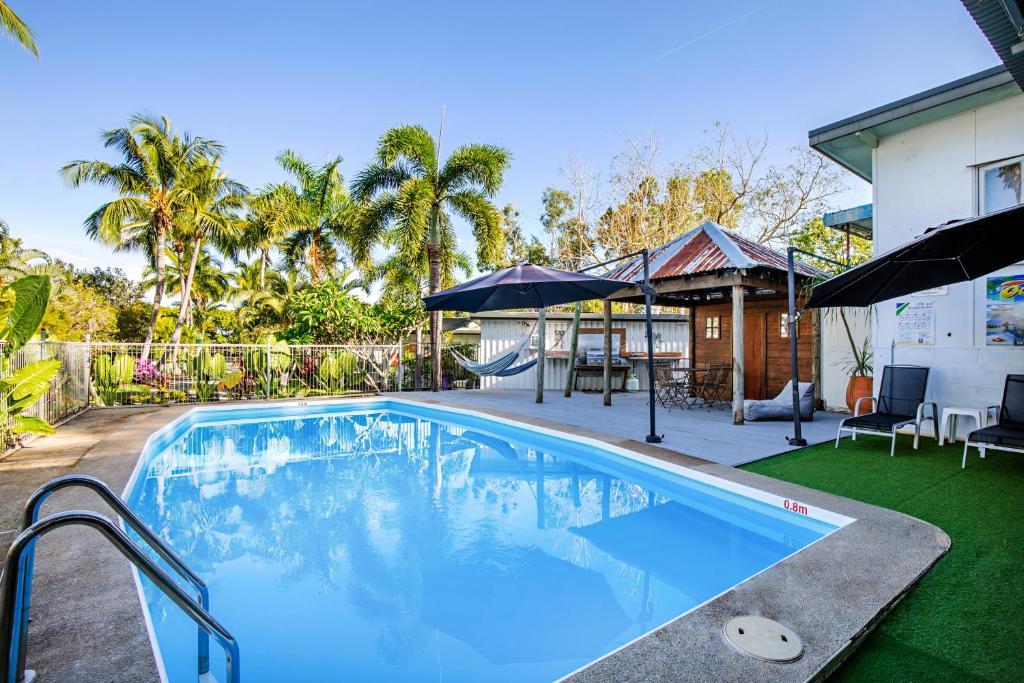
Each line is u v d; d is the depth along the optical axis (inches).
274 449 360.5
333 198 1056.2
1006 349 265.3
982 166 274.8
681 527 201.9
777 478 217.9
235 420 484.4
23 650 83.3
